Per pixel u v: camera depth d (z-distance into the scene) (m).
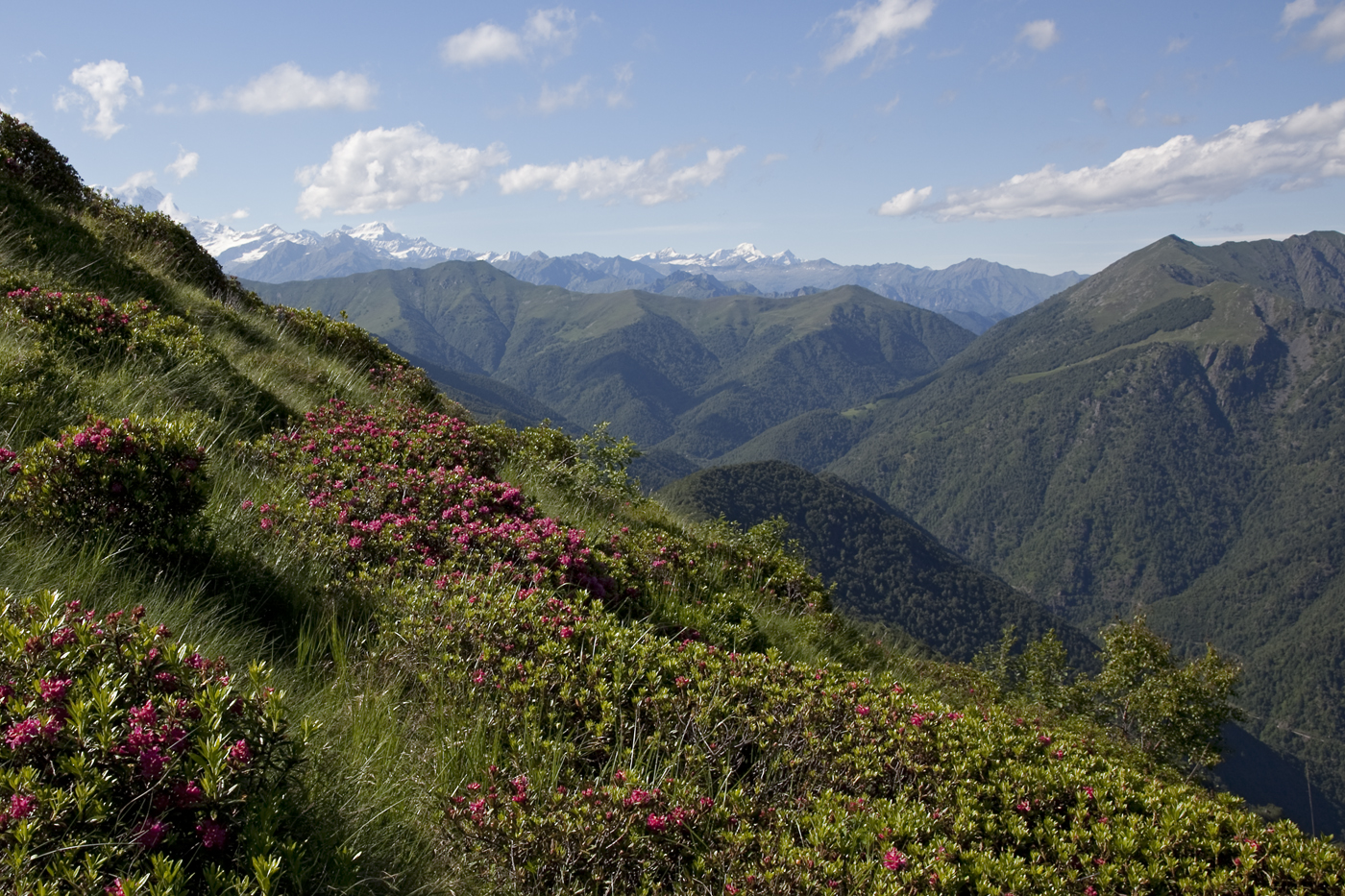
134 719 2.59
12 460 4.91
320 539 6.19
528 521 8.30
